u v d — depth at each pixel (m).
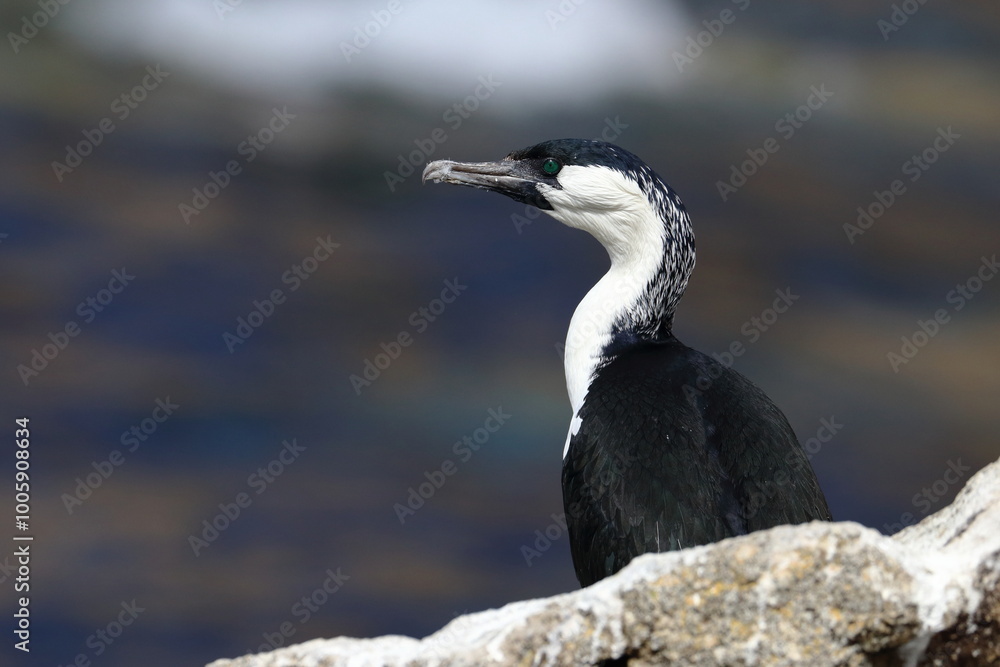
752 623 4.39
